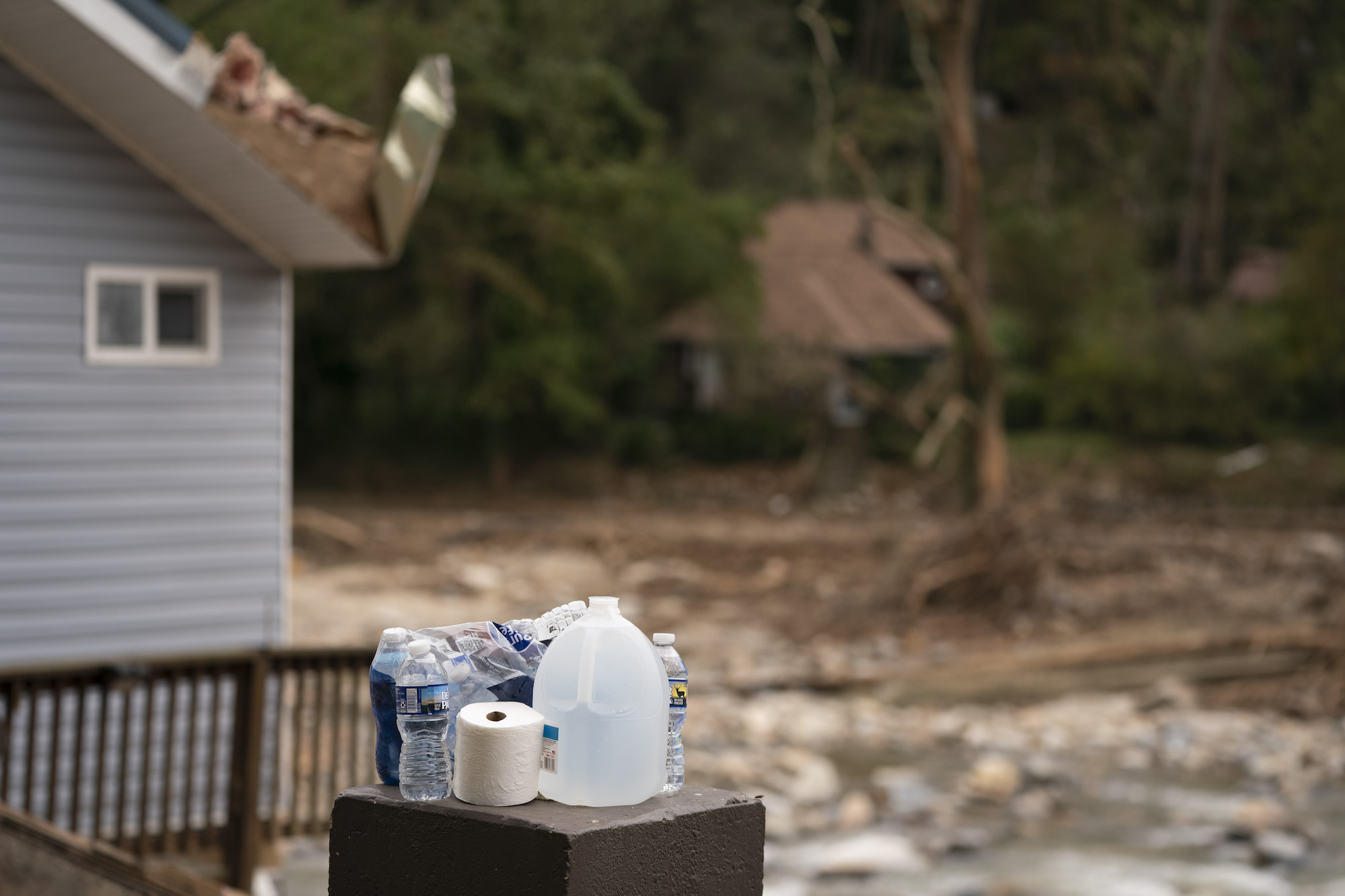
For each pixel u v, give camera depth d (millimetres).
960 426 29188
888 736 16703
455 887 2396
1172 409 45406
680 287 46219
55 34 8602
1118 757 15703
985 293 28922
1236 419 45656
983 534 23828
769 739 16328
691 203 46062
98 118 9484
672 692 2697
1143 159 54062
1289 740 16562
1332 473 40875
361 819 2525
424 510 38875
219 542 10055
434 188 39812
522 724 2461
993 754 15922
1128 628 22156
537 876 2291
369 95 38031
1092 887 10812
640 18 63625
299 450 45375
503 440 43562
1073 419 48594
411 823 2459
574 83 42469
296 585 26781
